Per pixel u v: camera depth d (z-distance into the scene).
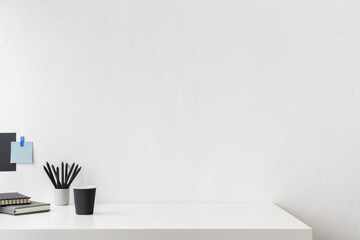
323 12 1.86
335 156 1.83
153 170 1.85
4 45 1.89
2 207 1.58
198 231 1.30
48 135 1.88
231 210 1.64
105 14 1.89
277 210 1.64
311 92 1.85
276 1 1.87
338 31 1.85
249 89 1.86
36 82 1.89
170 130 1.86
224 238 1.30
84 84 1.88
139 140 1.86
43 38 1.89
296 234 1.31
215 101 1.86
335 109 1.84
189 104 1.86
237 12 1.87
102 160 1.86
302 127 1.84
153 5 1.88
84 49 1.88
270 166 1.84
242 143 1.85
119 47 1.88
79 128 1.87
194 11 1.88
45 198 1.87
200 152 1.85
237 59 1.86
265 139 1.85
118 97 1.87
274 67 1.86
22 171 1.88
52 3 1.89
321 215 1.83
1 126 1.88
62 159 1.87
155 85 1.87
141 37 1.88
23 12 1.90
